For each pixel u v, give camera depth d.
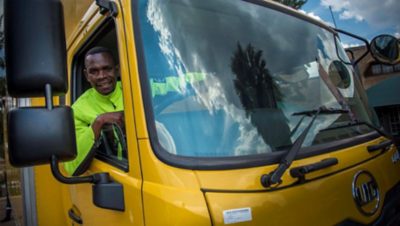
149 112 1.81
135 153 1.81
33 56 1.63
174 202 1.59
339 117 2.46
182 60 2.01
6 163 4.85
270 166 1.81
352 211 2.02
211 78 2.06
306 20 2.83
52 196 2.96
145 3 2.01
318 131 2.23
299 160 1.94
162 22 2.03
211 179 1.66
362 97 2.96
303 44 2.68
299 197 1.80
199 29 2.15
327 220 1.88
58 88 1.69
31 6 1.65
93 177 1.91
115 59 2.74
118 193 1.88
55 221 2.94
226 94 2.06
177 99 1.90
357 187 2.10
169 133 1.80
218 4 2.30
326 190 1.92
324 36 2.93
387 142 2.53
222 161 1.74
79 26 2.75
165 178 1.66
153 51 1.94
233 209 1.61
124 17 1.98
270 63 2.38
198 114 1.91
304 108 2.35
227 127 1.94
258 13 2.50
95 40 2.61
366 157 2.29
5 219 5.75
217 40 2.19
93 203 2.02
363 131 2.54
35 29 1.64
